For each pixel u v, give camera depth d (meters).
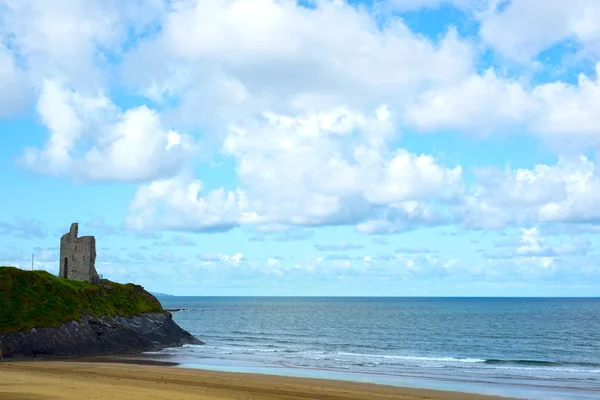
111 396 33.06
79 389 35.34
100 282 83.56
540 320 172.62
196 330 134.00
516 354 81.69
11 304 65.00
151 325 81.38
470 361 69.31
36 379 40.19
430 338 110.75
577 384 49.72
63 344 64.69
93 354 67.75
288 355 73.56
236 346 88.38
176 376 48.03
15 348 60.22
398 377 52.97
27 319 63.72
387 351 84.31
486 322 163.38
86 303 72.88
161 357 67.44
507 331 128.75
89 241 83.00
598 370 61.19
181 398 34.09
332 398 39.09
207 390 39.69
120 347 72.44
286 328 141.62
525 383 50.06
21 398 30.44
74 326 67.44
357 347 90.81
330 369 58.53
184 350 77.00
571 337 112.56
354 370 57.94
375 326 148.25
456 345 95.81
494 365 65.00
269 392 40.47
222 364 61.56
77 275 82.75
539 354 81.94
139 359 64.56
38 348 62.03
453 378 52.81
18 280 68.56
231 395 37.44
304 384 46.00
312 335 118.19
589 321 166.50
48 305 67.50
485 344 97.94
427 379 51.88
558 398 42.47
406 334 121.25
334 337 112.69
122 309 79.62
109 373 48.47
